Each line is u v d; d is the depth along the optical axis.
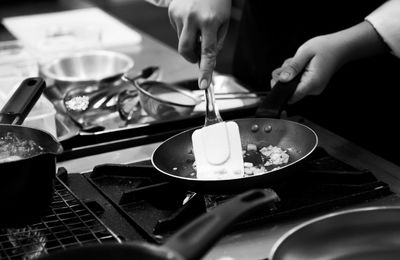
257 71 1.62
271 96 1.18
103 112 1.34
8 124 1.01
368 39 1.23
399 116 1.48
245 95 1.42
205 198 0.99
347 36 1.22
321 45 1.20
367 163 1.12
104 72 1.62
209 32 1.13
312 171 1.04
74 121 1.32
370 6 1.46
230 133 1.07
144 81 1.36
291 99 1.20
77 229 0.93
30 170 0.89
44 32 2.01
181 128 1.29
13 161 0.88
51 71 1.57
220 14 1.14
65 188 1.06
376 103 1.49
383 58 1.46
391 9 1.22
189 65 1.70
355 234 0.84
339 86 1.49
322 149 1.12
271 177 0.96
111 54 1.62
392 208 0.85
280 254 0.80
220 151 1.06
